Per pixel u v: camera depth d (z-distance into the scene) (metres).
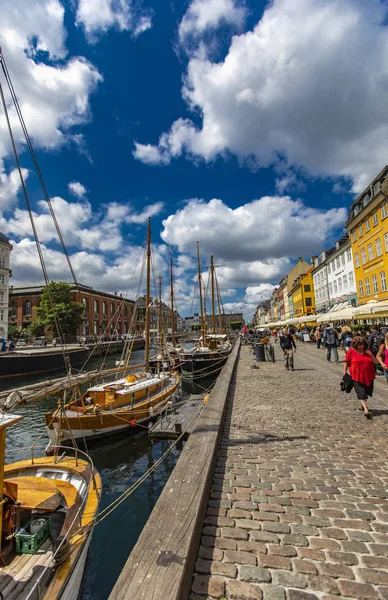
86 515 4.70
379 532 2.89
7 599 3.26
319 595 2.21
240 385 10.86
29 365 31.19
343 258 39.91
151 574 2.09
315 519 3.12
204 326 35.69
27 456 11.19
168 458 9.98
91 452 10.62
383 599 2.16
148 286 20.77
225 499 3.55
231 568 2.49
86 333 72.38
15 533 3.83
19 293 74.31
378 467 4.23
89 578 5.25
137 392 13.63
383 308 14.89
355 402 7.89
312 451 4.86
